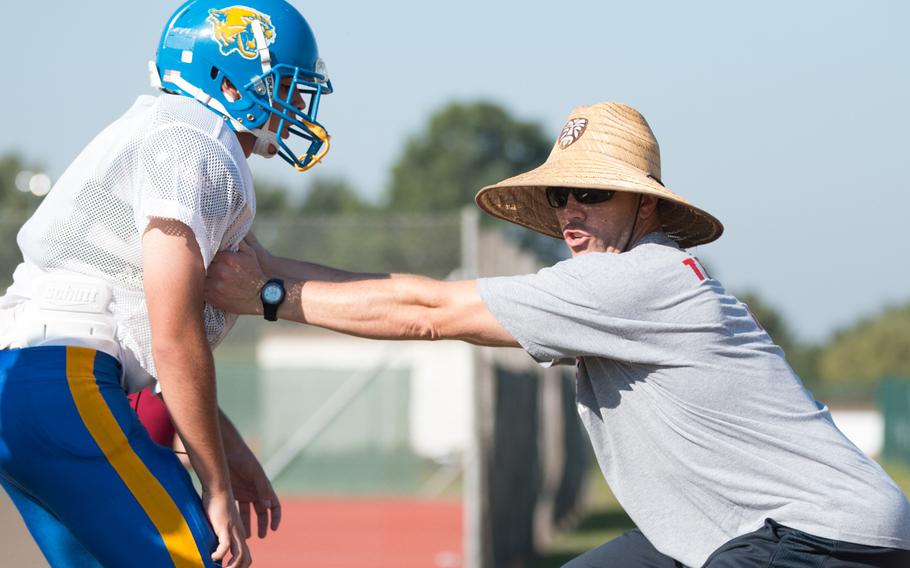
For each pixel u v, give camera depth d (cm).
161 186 1059
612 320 1129
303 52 1189
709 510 1148
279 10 1189
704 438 1134
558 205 1239
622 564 1257
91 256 1098
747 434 1127
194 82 1161
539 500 4809
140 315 1105
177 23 1173
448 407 4791
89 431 1050
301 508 4616
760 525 1127
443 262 3516
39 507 1133
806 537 1100
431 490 4831
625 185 1163
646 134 1238
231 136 1126
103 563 1059
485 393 3425
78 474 1046
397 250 3528
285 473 3328
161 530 1049
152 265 1048
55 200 1114
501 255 4003
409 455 3341
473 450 3316
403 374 3381
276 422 3328
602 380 1180
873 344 19450
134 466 1059
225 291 1166
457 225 3516
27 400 1050
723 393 1133
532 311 1144
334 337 4088
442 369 4797
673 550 1155
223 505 1087
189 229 1062
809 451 1123
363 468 3347
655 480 1170
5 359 1077
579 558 1276
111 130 1135
